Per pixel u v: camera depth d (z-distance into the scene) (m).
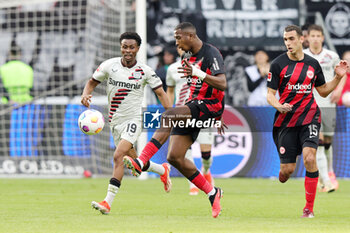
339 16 51.00
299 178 45.97
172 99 35.44
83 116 25.53
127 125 25.12
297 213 25.23
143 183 42.09
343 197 32.84
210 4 51.72
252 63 51.34
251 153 45.22
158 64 51.50
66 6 56.03
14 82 54.62
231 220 22.19
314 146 23.50
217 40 51.62
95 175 46.31
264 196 33.38
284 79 24.23
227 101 50.97
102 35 52.41
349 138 44.84
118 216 23.36
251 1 51.50
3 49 57.75
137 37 25.02
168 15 51.84
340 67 24.38
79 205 27.84
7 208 26.47
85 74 55.69
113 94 25.48
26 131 46.56
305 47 39.50
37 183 41.50
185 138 22.72
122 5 47.56
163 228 19.53
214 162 45.44
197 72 21.97
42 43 56.81
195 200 30.75
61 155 46.28
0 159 46.94
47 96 54.53
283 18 51.44
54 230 18.98
